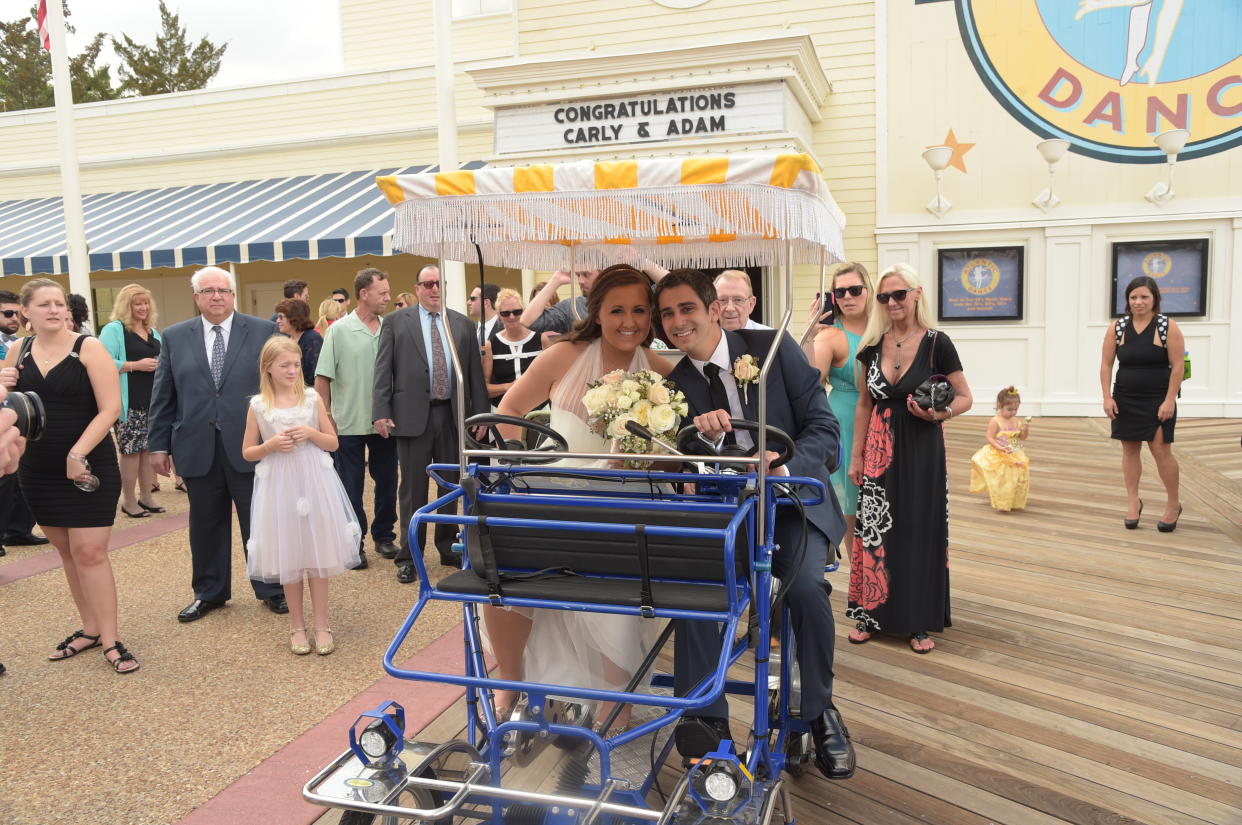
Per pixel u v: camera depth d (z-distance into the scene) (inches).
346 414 227.6
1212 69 416.2
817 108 448.5
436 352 205.0
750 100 380.8
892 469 162.7
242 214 501.7
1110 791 116.6
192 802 114.3
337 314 330.6
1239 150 418.0
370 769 87.3
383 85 554.3
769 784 89.7
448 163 335.9
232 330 182.5
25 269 486.0
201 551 184.9
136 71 1486.2
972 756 126.3
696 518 88.3
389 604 192.5
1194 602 188.9
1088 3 424.8
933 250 459.2
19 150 634.2
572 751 104.5
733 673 152.2
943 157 423.2
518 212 93.4
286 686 150.0
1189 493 290.4
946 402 153.4
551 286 190.5
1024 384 455.5
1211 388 434.6
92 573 157.9
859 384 175.0
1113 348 246.5
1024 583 204.4
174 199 568.4
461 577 94.4
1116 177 433.4
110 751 128.1
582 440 114.2
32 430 88.4
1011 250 448.5
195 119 594.2
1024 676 153.3
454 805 80.7
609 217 91.1
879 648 167.3
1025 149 442.0
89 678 154.5
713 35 467.8
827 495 119.5
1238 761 123.8
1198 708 140.1
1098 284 441.4
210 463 181.2
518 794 82.6
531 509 90.0
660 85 389.1
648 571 85.0
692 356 114.0
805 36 368.5
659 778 115.8
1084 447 370.9
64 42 438.6
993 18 438.0
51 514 155.5
